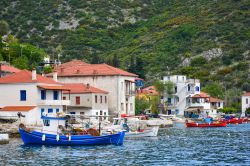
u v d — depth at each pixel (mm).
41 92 118125
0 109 114562
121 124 112500
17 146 87500
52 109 120250
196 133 127188
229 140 104750
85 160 70438
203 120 174375
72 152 80125
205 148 87500
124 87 158125
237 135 120062
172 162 68688
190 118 198000
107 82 155250
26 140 89750
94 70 157625
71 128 94688
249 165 65875
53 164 66375
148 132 113625
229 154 78312
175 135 119500
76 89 143500
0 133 102438
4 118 110000
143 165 65812
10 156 74000
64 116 93000
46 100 117375
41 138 89125
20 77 119062
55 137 89125
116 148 86875
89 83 156250
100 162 68500
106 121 118062
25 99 116750
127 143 96812
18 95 117125
